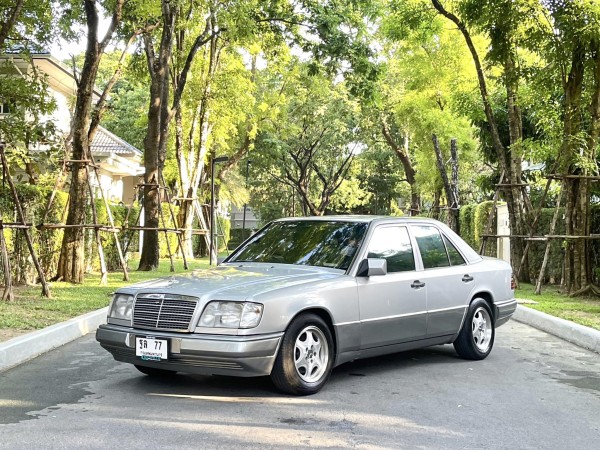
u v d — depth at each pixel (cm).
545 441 488
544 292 1502
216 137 3356
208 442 468
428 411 563
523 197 1727
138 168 3556
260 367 563
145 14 1742
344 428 507
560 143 1410
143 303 596
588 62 1364
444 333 752
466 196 4222
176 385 639
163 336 566
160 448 455
